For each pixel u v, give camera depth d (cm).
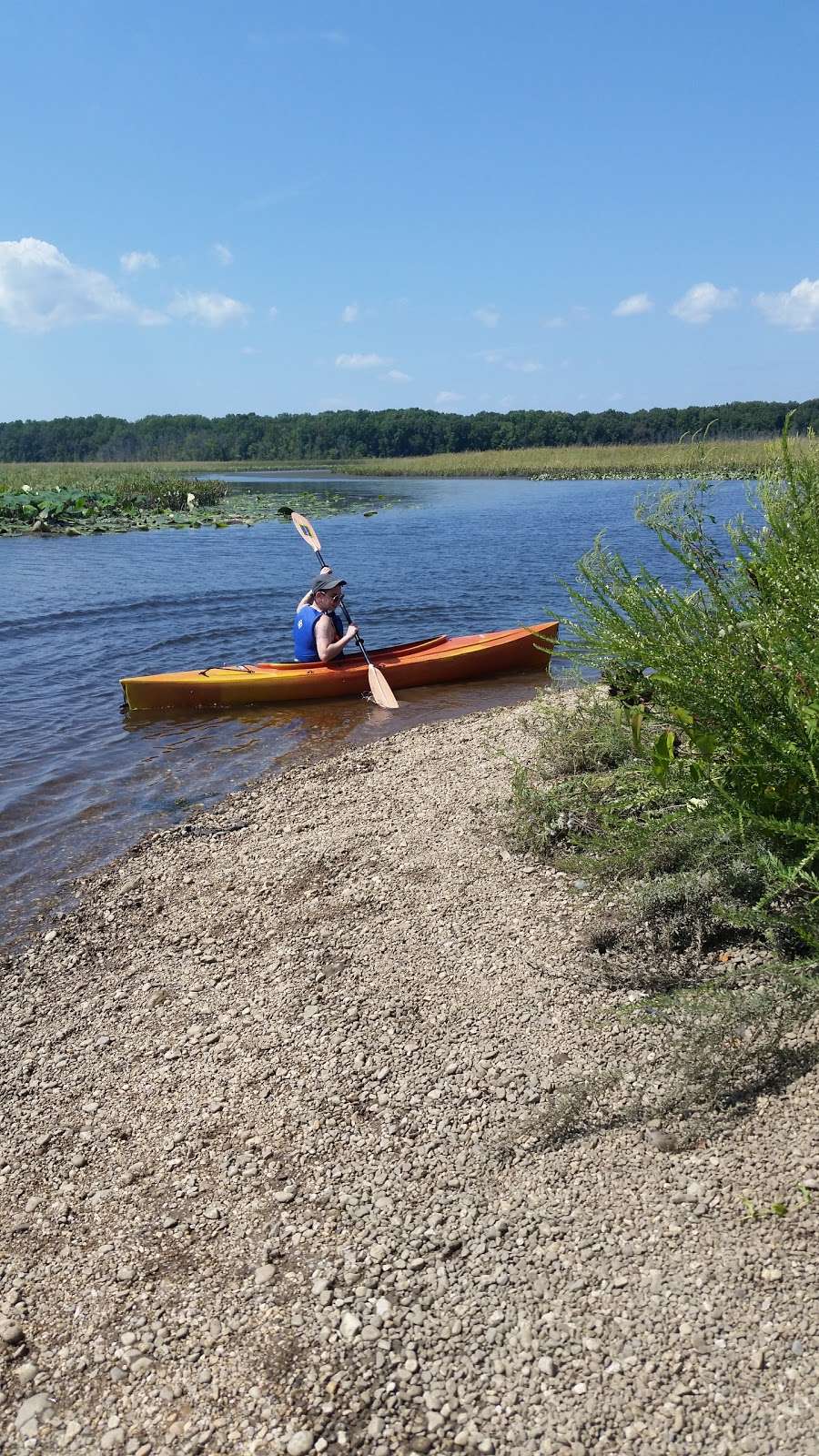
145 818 629
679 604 399
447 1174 286
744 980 331
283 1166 302
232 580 1628
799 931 311
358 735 797
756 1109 281
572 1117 294
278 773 708
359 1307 248
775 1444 197
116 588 1552
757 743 342
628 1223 256
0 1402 239
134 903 501
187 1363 242
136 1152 320
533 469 5972
